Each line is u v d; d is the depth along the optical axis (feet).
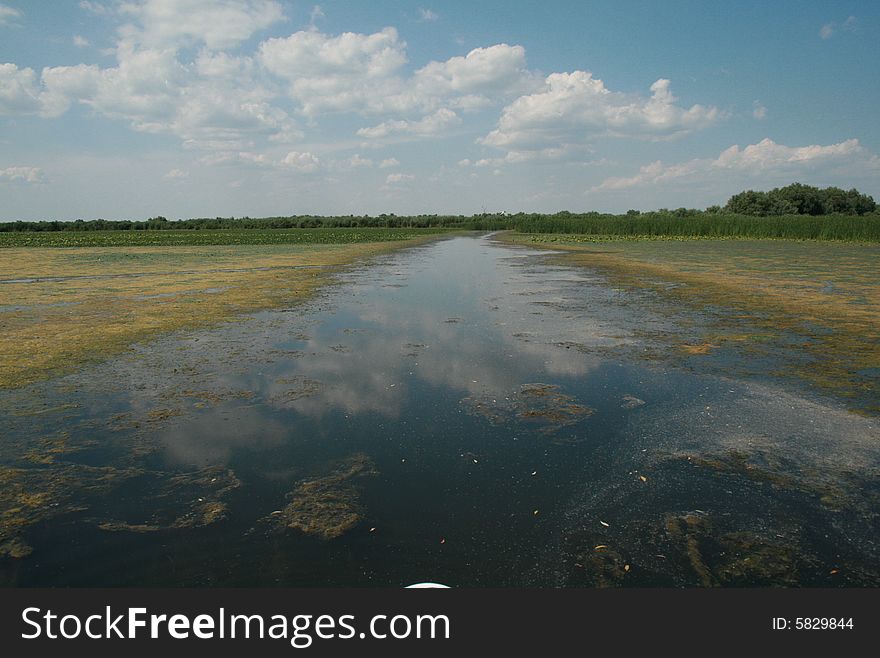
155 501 17.76
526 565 14.70
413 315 49.78
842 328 41.42
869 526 16.06
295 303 56.54
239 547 15.46
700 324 43.93
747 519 16.56
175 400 26.86
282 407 26.09
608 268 90.79
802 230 172.24
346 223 430.20
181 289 67.15
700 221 196.03
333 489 18.54
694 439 22.11
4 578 14.23
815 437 21.99
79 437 22.44
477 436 22.80
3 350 36.24
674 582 14.02
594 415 24.88
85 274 85.51
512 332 42.19
